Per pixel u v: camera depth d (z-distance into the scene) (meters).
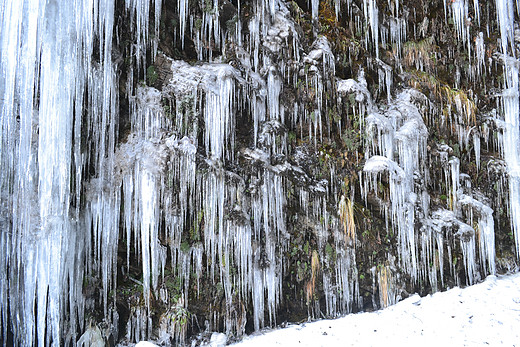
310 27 6.44
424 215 6.48
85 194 4.57
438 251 6.47
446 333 4.74
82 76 4.27
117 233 4.74
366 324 5.25
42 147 3.90
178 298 4.96
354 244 6.09
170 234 4.95
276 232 5.67
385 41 7.37
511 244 7.36
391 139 6.41
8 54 3.77
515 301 5.34
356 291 6.14
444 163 7.00
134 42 5.02
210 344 4.98
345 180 6.24
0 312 4.00
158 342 4.81
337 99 6.40
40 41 3.88
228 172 5.33
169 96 5.17
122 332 4.81
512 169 7.46
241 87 5.48
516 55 8.19
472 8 8.00
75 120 4.27
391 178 6.12
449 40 7.82
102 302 4.73
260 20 5.89
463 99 7.46
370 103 6.56
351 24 6.93
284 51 5.99
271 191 5.66
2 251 3.89
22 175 3.90
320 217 6.00
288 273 5.80
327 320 5.62
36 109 4.10
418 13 7.63
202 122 5.21
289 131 6.16
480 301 5.45
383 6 7.25
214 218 5.12
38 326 3.89
